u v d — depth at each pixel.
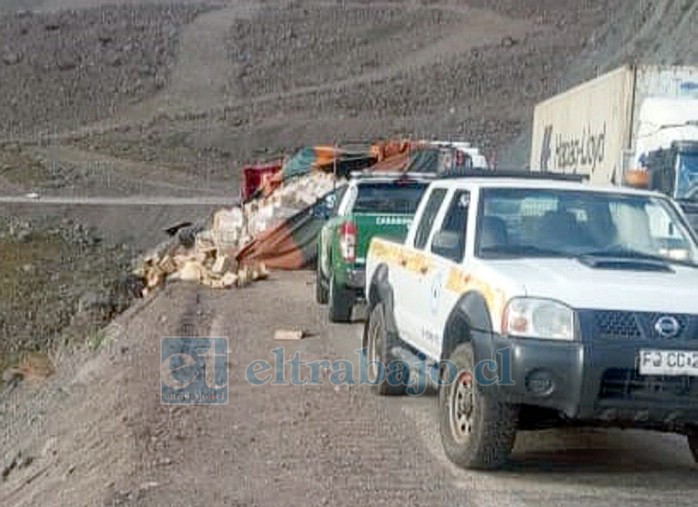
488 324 10.07
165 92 145.75
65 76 150.62
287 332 19.39
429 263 12.19
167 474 10.91
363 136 116.50
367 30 167.25
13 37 166.75
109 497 10.28
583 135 29.70
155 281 33.47
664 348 9.60
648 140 23.69
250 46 163.12
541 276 10.16
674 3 66.06
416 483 10.46
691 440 11.28
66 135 124.69
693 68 25.66
